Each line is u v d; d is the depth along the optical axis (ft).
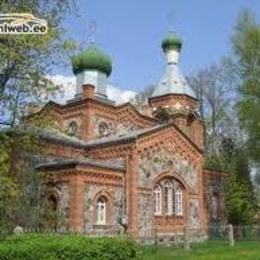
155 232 116.26
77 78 157.17
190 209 131.13
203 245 111.65
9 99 77.36
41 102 79.92
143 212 118.01
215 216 150.00
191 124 168.14
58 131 110.32
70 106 149.89
